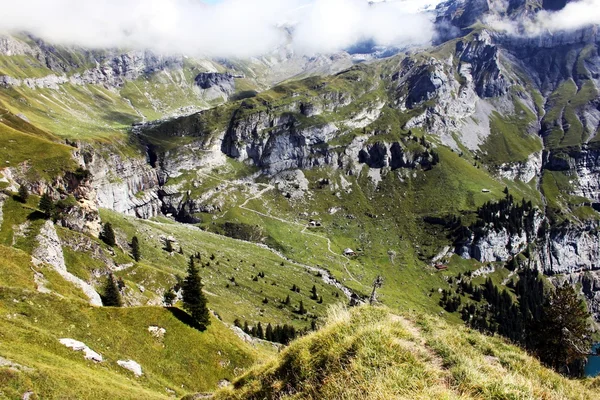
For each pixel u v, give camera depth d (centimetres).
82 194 16562
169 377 6241
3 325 4725
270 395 1691
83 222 14900
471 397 1244
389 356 1430
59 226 12812
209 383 6631
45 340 4878
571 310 3762
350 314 1939
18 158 16375
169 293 12194
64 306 6012
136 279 13988
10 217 11144
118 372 5466
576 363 3775
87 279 11656
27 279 7244
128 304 11494
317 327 1981
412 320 2002
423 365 1402
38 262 8050
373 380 1298
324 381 1427
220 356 7231
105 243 15138
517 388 1337
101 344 5838
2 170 15162
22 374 3516
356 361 1420
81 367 4709
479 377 1367
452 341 1769
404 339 1625
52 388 3616
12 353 4003
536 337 3931
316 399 1375
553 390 1537
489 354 1809
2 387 3238
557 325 3797
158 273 14688
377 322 1780
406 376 1304
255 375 2122
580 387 1712
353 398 1248
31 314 5472
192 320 7562
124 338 6291
